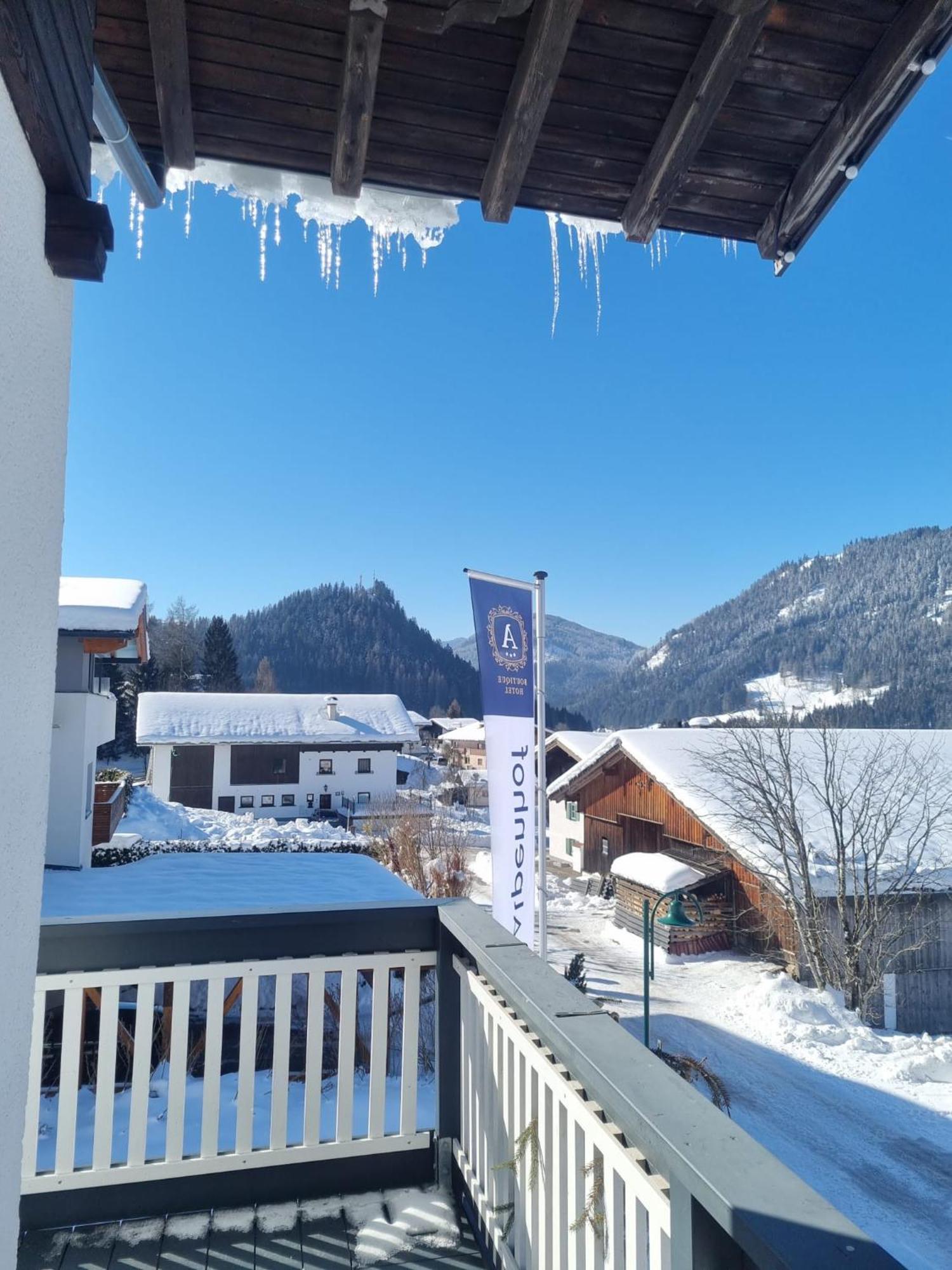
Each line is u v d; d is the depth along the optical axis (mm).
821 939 16719
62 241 1488
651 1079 1453
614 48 2244
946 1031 17000
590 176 2646
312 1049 2705
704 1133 1236
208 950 2660
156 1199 2541
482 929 2521
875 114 2365
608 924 22094
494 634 8133
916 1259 7773
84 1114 3682
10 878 1324
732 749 20141
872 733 23922
